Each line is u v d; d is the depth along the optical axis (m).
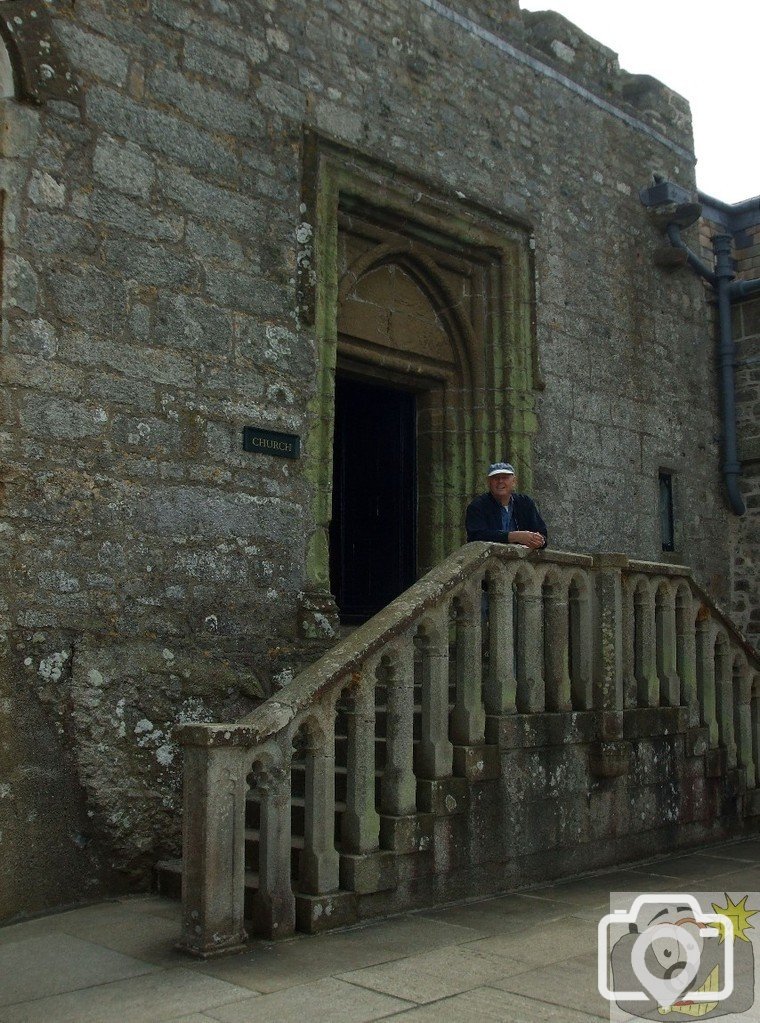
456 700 5.55
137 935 4.69
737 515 10.79
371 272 7.85
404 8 7.88
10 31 5.56
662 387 10.07
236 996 3.78
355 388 8.75
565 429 8.88
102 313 5.81
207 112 6.46
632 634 6.59
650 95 10.40
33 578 5.37
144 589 5.84
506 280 8.48
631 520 9.47
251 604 6.38
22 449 5.40
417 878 5.08
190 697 5.96
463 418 8.41
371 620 5.20
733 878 6.00
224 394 6.36
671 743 6.86
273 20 6.93
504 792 5.58
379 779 5.63
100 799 5.49
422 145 7.88
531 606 5.93
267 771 4.57
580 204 9.32
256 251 6.64
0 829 5.09
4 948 4.53
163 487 6.00
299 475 6.75
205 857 4.30
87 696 5.51
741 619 10.63
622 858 6.35
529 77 8.94
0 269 5.41
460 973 4.06
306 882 4.72
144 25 6.19
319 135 7.08
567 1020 3.56
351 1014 3.59
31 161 5.59
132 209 6.01
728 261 10.79
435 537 8.23
